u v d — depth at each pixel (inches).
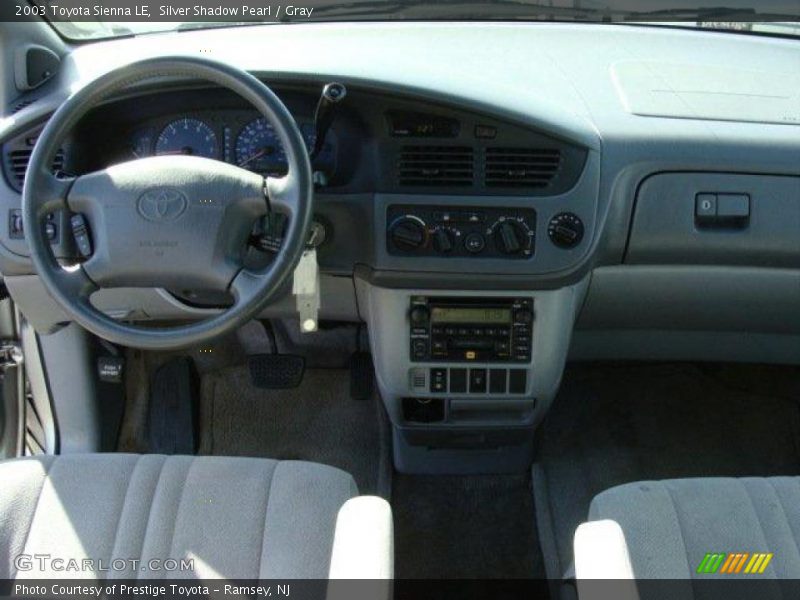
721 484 59.4
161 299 77.4
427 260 71.1
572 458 98.3
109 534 57.6
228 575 55.4
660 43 90.4
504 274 71.1
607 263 75.9
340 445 100.3
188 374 102.3
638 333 86.7
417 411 83.0
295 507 58.5
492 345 75.2
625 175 71.9
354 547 52.9
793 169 72.1
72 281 56.5
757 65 86.5
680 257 75.0
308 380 104.3
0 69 75.8
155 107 71.3
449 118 69.1
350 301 79.3
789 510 57.5
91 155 73.4
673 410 104.7
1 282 82.0
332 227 71.7
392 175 70.5
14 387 89.5
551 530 89.6
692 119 74.2
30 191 56.0
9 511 58.4
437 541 89.5
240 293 56.1
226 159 71.9
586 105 75.7
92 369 91.7
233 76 56.2
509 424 82.6
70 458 62.6
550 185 70.7
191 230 55.5
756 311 80.0
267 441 101.2
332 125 70.6
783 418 103.8
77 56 84.2
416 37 87.3
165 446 99.9
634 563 53.3
